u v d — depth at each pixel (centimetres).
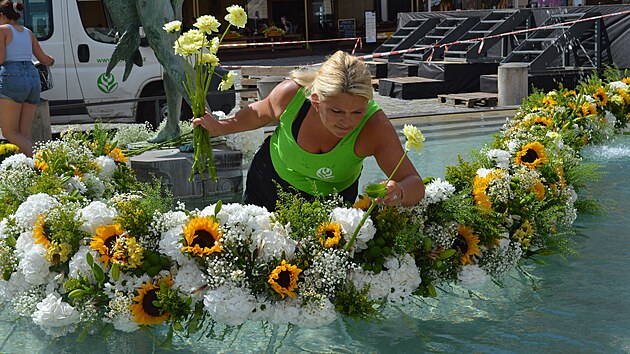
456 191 460
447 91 1634
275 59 2956
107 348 362
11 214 438
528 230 452
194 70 475
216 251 370
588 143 806
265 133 1034
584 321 382
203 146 453
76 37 1302
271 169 442
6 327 388
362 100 361
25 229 410
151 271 380
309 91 397
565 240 472
